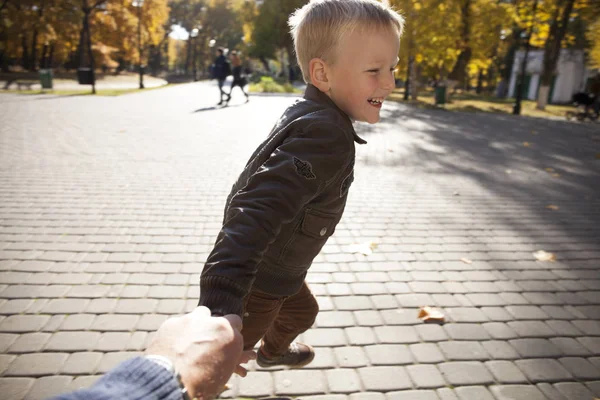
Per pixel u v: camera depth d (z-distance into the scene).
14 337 2.54
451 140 10.53
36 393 2.15
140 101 17.38
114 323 2.72
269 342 2.05
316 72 1.29
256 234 1.01
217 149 8.09
